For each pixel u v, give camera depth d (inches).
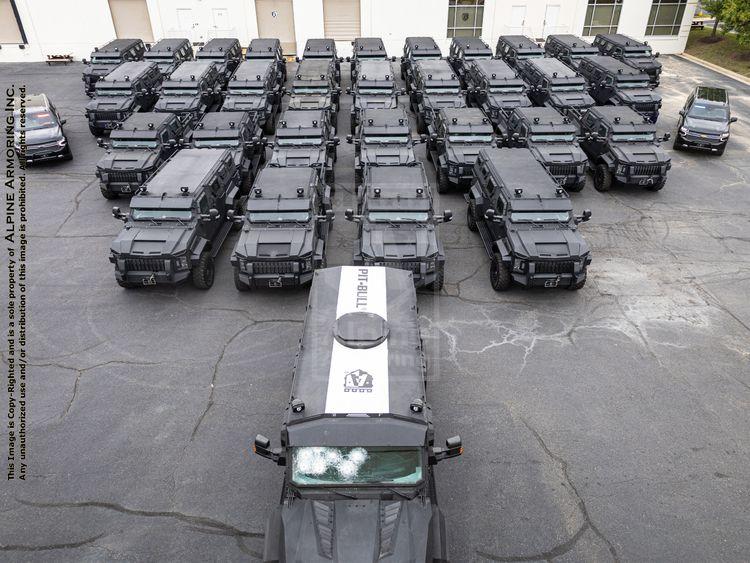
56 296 519.2
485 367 428.5
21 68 1341.0
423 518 266.1
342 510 267.6
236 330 474.0
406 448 273.9
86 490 331.9
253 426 378.0
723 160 829.2
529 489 331.9
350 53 1417.3
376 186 556.4
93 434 370.9
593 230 635.5
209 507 322.3
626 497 326.6
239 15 1370.6
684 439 365.4
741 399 398.3
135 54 1167.0
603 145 733.3
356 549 251.0
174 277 497.0
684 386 410.3
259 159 775.1
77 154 851.4
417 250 494.0
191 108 828.6
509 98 865.5
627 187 749.3
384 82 871.1
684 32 1430.9
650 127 723.4
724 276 548.7
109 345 455.5
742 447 358.9
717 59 1368.1
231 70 1099.3
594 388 408.5
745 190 732.7
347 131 934.4
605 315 491.5
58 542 302.4
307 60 1009.5
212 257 545.6
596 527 309.9
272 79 948.6
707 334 466.9
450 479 337.4
